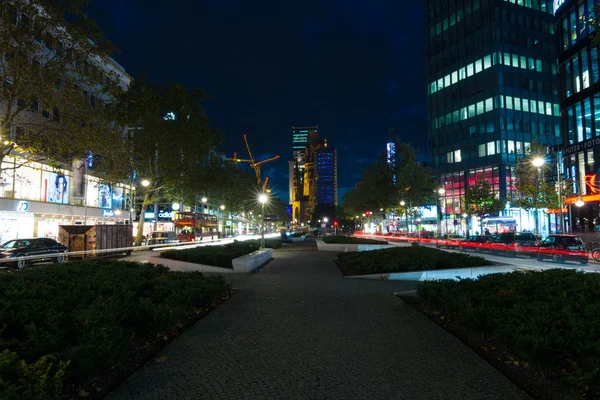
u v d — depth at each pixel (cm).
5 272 837
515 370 503
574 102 4175
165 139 3559
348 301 978
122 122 3494
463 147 6900
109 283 772
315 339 648
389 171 4875
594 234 3800
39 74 1966
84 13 2012
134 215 6188
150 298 729
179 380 471
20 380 353
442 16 7431
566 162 4278
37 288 650
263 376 486
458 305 688
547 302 616
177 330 703
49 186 4144
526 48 6606
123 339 497
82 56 2097
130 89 3591
